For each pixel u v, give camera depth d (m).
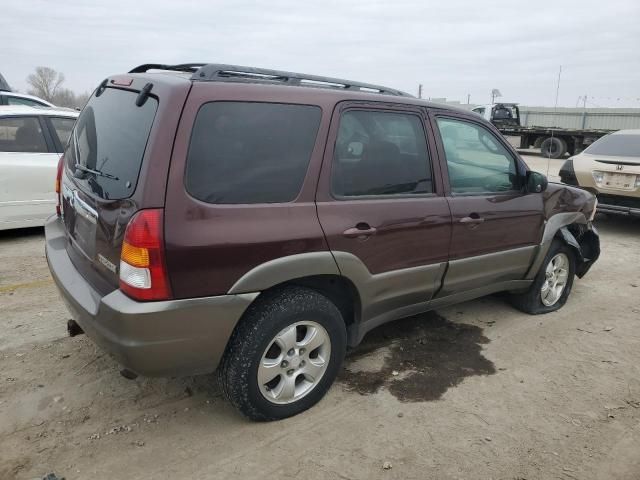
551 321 4.46
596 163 7.68
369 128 3.07
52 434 2.71
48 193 6.16
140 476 2.45
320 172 2.81
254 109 2.62
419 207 3.26
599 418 3.07
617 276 5.86
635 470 2.64
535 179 3.99
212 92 2.49
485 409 3.11
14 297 4.43
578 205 4.62
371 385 3.31
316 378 2.98
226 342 2.57
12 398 2.98
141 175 2.32
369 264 3.04
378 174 3.10
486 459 2.67
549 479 2.55
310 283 2.89
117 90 2.91
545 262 4.42
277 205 2.64
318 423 2.90
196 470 2.50
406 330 4.16
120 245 2.35
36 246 5.91
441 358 3.72
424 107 3.41
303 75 2.98
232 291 2.50
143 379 3.24
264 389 2.77
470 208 3.58
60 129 6.39
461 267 3.62
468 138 3.68
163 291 2.33
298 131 2.76
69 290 2.69
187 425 2.83
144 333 2.33
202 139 2.44
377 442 2.76
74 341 3.67
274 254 2.60
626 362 3.77
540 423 3.00
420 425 2.93
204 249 2.39
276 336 2.72
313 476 2.50
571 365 3.70
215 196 2.45
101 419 2.85
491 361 3.71
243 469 2.52
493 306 4.73
